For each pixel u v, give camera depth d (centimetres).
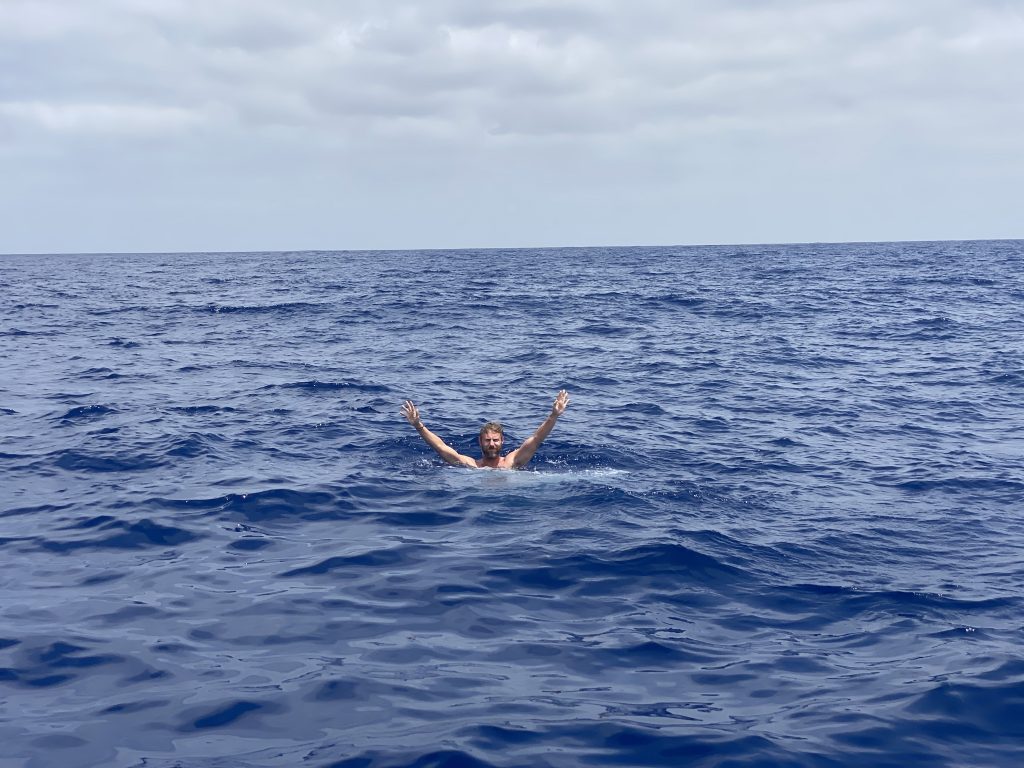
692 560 704
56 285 5194
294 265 8869
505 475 983
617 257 10125
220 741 442
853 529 796
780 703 484
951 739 445
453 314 3133
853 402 1474
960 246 14200
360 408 1391
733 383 1672
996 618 597
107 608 613
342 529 796
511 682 509
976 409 1409
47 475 976
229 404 1419
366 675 515
